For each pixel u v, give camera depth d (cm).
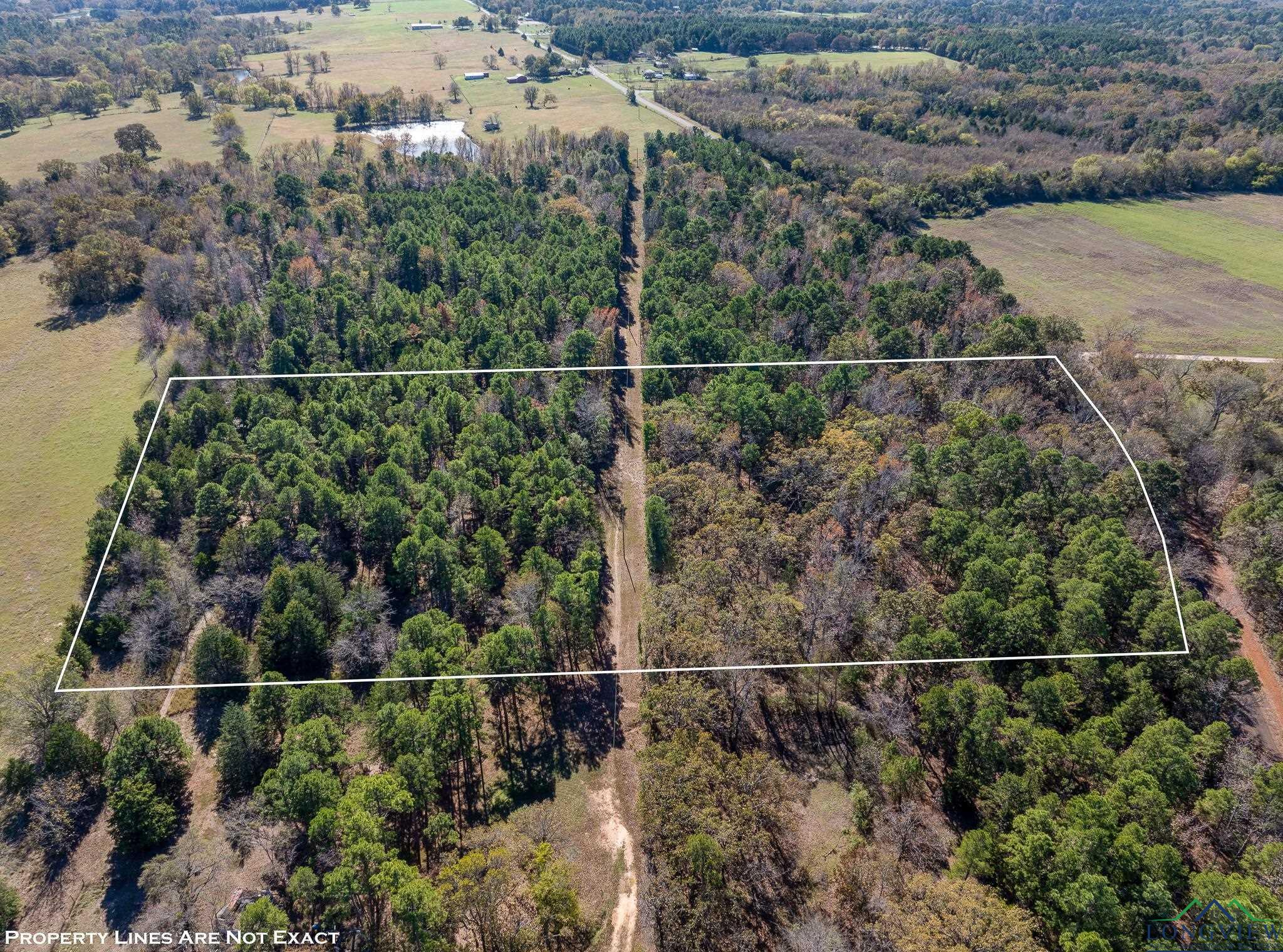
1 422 11531
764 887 6066
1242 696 7294
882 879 5850
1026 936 5031
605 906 6122
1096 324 14312
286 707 7225
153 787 6488
